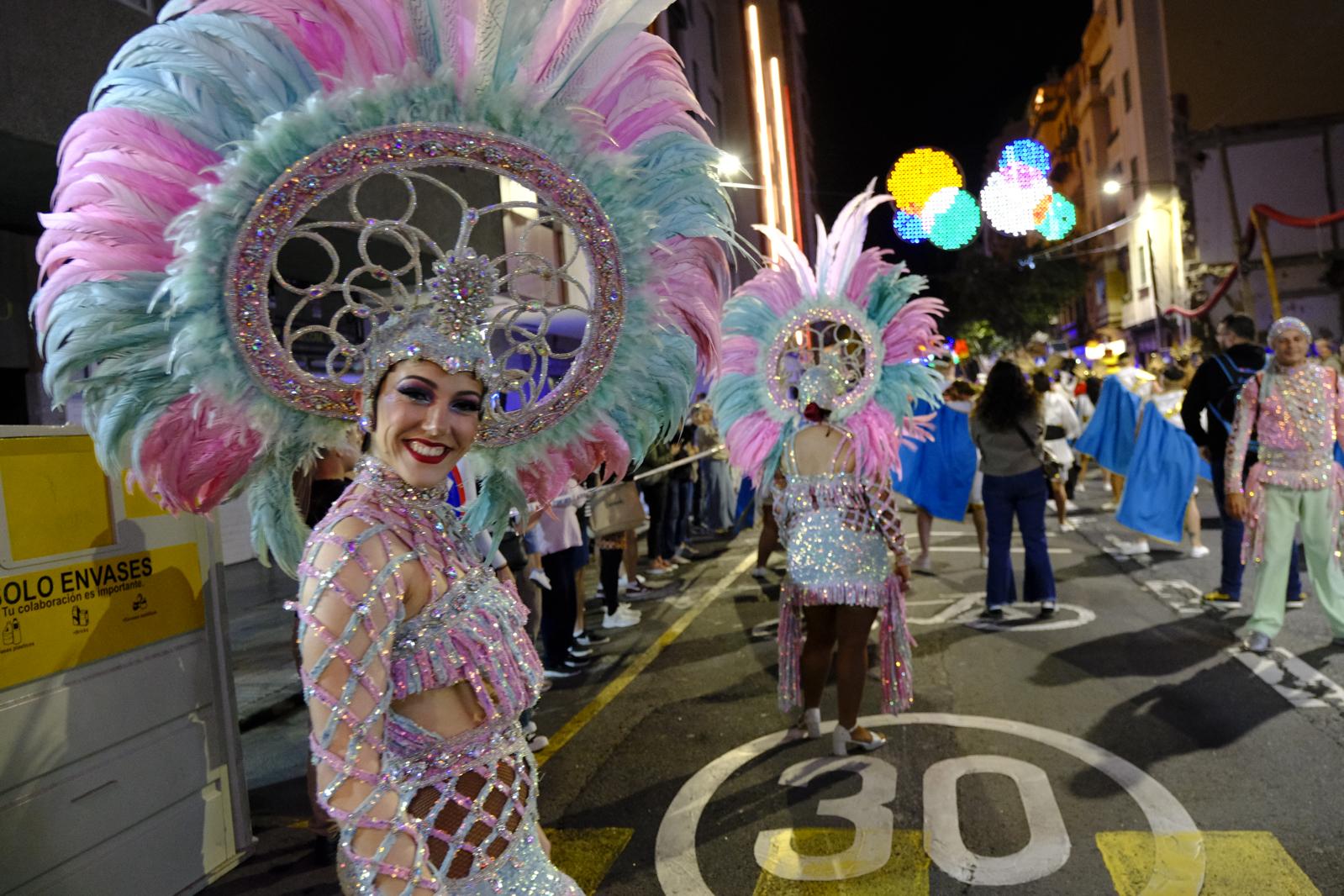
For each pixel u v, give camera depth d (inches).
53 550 118.0
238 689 234.2
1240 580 262.5
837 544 168.7
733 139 1049.5
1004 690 203.5
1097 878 126.0
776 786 162.4
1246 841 132.8
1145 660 217.5
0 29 207.8
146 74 66.4
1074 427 430.6
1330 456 212.2
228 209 64.2
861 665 171.8
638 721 201.0
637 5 76.0
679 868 136.3
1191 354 416.8
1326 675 198.2
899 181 447.2
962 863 132.3
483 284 66.9
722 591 329.7
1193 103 1155.3
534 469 85.7
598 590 350.3
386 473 63.9
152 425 68.7
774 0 1218.0
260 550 75.0
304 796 176.7
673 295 85.8
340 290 68.5
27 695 113.7
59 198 65.0
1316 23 1100.5
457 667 62.3
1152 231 1267.2
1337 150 1103.0
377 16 69.2
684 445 390.0
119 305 65.2
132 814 127.7
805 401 174.6
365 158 67.0
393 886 56.1
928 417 198.2
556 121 74.9
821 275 199.2
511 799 65.6
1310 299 1107.9
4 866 109.7
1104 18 1477.6
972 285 1647.4
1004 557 263.4
